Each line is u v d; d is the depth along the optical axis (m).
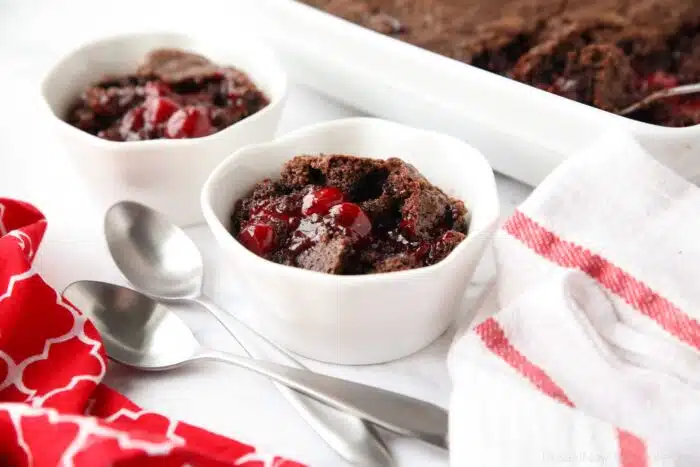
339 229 0.61
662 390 0.58
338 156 0.63
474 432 0.56
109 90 0.71
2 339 0.59
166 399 0.60
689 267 0.60
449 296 0.61
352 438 0.58
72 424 0.55
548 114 0.68
